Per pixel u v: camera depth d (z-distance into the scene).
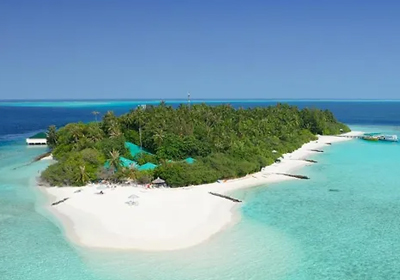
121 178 70.25
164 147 85.56
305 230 48.38
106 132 103.19
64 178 69.31
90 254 41.78
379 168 87.12
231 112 142.38
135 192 64.38
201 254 41.69
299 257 41.09
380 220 52.03
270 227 49.34
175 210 55.53
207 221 51.25
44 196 63.59
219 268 38.69
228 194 64.75
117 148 85.88
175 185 67.75
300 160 96.06
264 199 61.97
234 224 50.31
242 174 76.75
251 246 43.66
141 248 43.16
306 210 56.28
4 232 47.91
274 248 43.19
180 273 37.72
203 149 85.81
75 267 38.94
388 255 41.69
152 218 52.12
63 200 60.28
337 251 42.56
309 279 36.78
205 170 72.06
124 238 45.84
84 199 60.84
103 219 51.97
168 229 48.41
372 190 67.62
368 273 37.97
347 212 55.38
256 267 38.94
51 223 50.94
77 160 73.25
